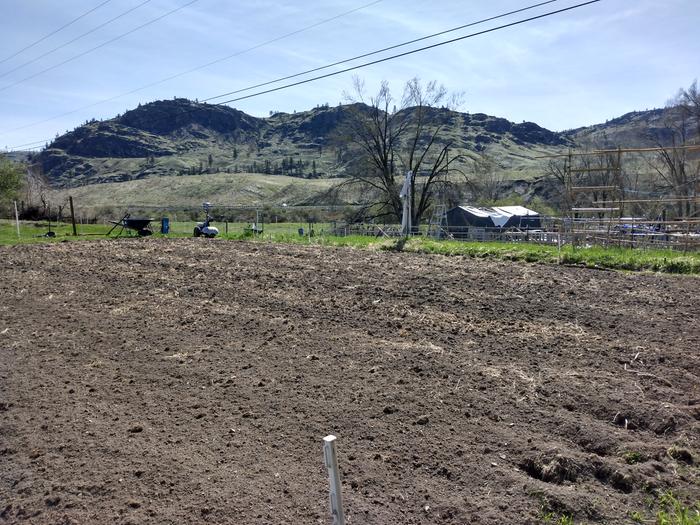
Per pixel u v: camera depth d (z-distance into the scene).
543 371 6.28
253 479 4.27
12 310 9.98
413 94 39.97
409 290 10.75
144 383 6.28
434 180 40.97
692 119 42.16
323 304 9.85
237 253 17.02
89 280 12.76
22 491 4.18
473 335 7.76
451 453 4.56
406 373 6.31
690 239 15.55
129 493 4.09
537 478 4.28
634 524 3.68
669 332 7.67
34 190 60.41
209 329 8.42
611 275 11.96
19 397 5.92
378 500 3.97
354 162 41.34
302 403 5.60
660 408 5.20
